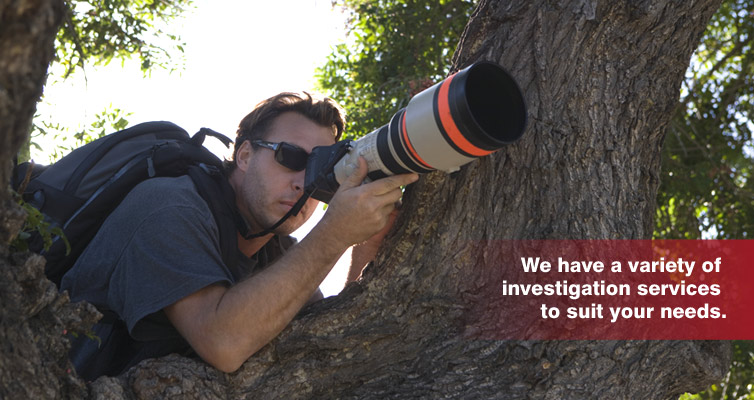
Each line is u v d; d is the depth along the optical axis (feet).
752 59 24.38
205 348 7.39
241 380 7.68
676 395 8.56
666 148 22.90
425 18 22.29
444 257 8.29
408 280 8.27
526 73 8.53
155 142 9.09
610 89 8.54
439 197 8.41
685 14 8.63
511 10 8.77
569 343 7.85
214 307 7.45
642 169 8.79
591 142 8.44
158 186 8.24
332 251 7.66
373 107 22.13
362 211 7.56
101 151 8.87
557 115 8.44
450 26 22.56
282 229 9.60
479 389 7.73
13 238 5.74
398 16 22.44
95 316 6.82
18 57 4.67
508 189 8.36
